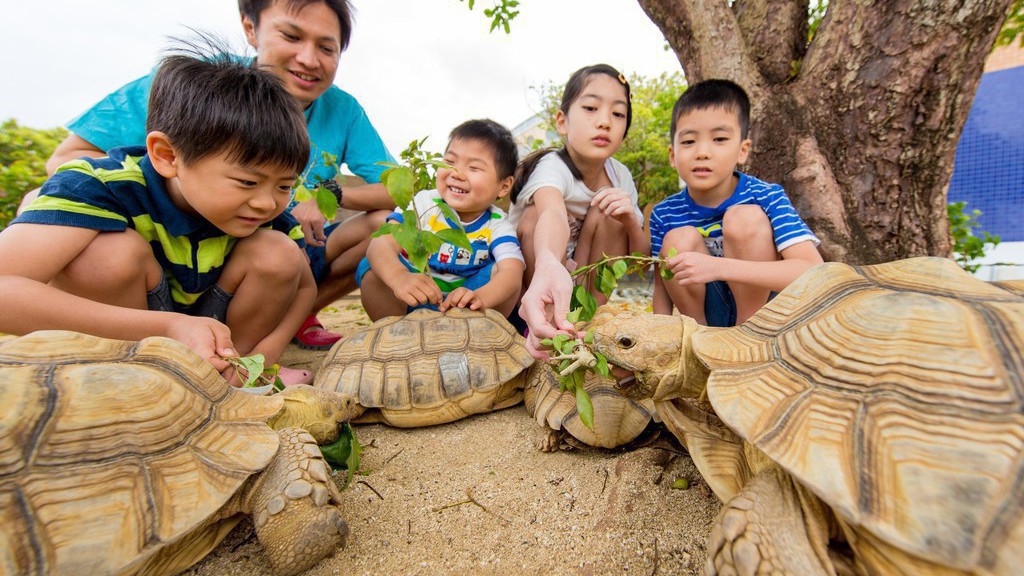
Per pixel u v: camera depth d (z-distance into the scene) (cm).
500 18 390
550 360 185
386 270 301
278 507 141
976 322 120
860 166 338
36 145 513
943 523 96
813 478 111
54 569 112
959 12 301
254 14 298
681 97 286
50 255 187
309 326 382
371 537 161
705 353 156
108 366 145
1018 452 99
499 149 303
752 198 277
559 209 286
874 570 110
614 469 194
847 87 337
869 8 326
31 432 125
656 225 319
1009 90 747
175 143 194
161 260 229
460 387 247
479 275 319
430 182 283
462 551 154
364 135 382
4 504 114
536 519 168
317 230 335
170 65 200
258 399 172
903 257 337
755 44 384
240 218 213
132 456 133
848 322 136
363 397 246
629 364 171
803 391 130
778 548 112
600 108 303
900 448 107
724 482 146
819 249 342
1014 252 736
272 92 205
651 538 154
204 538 145
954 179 791
